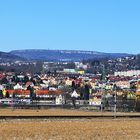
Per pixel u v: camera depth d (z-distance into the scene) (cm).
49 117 10856
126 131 7362
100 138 6147
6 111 19200
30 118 10312
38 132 6838
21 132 6775
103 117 11638
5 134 6406
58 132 6906
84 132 6994
